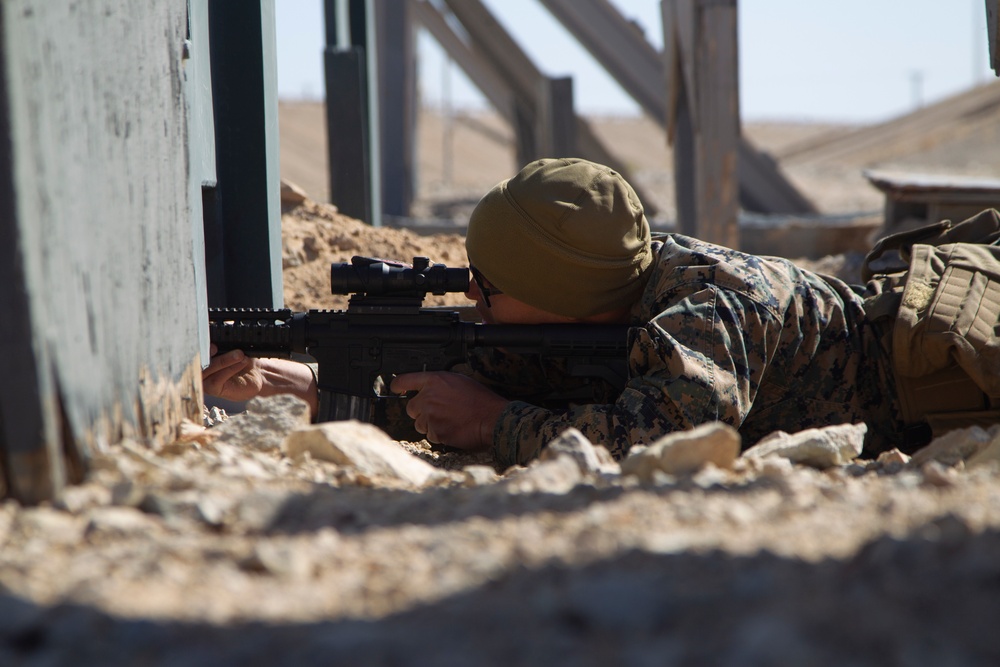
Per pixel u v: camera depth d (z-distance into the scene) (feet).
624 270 23.04
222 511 12.64
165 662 7.91
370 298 24.17
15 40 12.15
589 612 8.38
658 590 8.75
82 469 13.55
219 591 9.52
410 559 10.62
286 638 8.26
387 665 7.68
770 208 151.53
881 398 23.91
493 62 150.51
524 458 21.95
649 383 21.47
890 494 13.02
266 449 17.54
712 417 21.07
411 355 24.12
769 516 11.91
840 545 10.55
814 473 16.34
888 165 381.60
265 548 10.38
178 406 18.34
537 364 25.90
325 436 16.84
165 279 17.92
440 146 428.15
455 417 23.67
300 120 394.73
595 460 16.33
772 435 18.60
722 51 65.10
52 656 8.05
